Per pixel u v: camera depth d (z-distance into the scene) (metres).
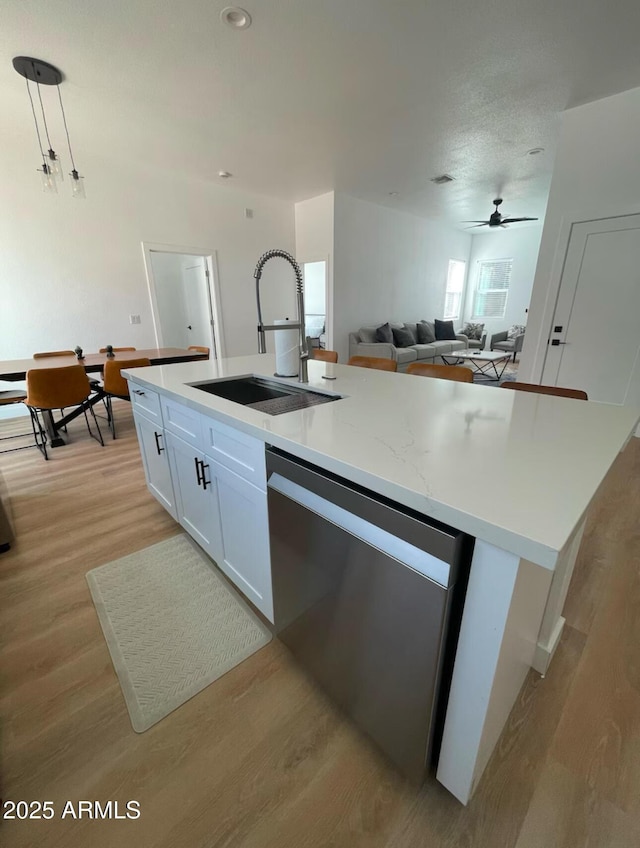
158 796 0.96
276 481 1.09
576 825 0.89
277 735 1.09
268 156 4.01
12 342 3.88
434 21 2.10
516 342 7.15
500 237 8.14
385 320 6.75
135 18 2.06
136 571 1.76
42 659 1.32
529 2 1.96
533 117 3.16
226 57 2.38
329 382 1.73
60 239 3.97
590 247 3.25
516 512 0.63
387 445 0.93
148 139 3.60
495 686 0.76
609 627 1.47
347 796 0.95
